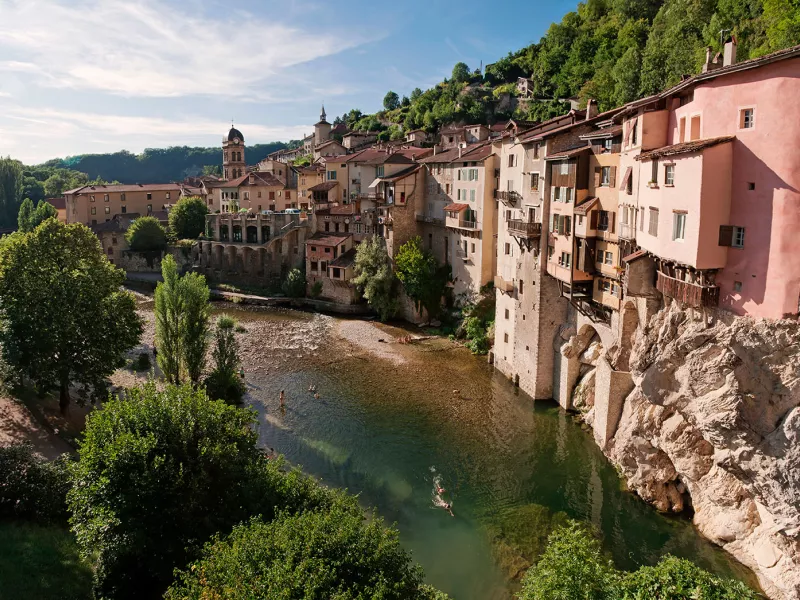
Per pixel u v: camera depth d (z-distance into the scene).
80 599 24.06
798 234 23.77
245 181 123.19
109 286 45.03
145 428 26.45
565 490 36.56
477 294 68.44
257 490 26.56
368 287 78.25
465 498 36.00
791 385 24.19
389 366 59.88
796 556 25.05
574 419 46.09
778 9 68.06
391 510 34.91
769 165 24.56
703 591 20.09
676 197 28.56
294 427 45.81
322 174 121.00
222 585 18.38
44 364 40.59
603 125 40.94
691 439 31.22
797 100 23.38
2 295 41.94
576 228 42.31
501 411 48.25
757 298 25.44
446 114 146.12
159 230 115.38
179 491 24.89
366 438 43.84
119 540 23.17
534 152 49.34
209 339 68.25
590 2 158.75
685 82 28.80
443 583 28.62
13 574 24.33
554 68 147.62
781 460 24.16
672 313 30.45
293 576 17.91
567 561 22.17
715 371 26.95
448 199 74.38
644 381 32.50
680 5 105.88
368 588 18.42
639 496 35.19
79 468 25.62
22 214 142.12
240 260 102.94
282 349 66.19
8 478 30.12
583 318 45.72
